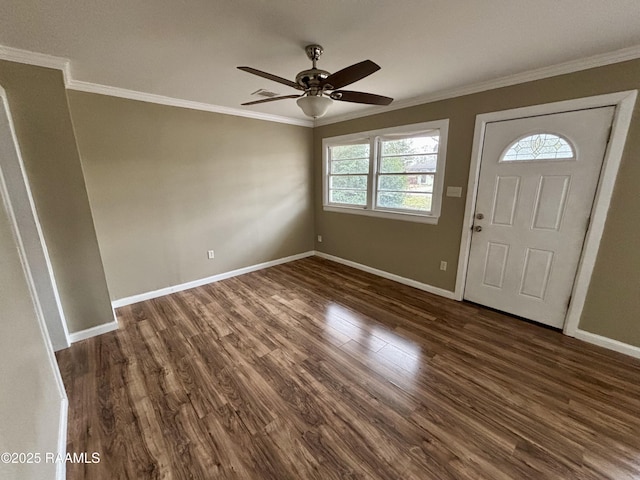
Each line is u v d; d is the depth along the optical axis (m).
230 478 1.36
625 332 2.24
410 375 2.04
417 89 2.91
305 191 4.82
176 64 2.24
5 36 1.75
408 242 3.66
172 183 3.37
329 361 2.21
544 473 1.37
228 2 1.45
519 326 2.69
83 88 2.67
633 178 2.07
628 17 1.58
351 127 4.09
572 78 2.23
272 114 4.10
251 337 2.54
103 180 2.91
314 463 1.43
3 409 0.89
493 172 2.79
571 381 1.97
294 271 4.33
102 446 1.52
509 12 1.54
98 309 2.59
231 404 1.79
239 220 4.05
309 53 1.96
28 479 0.99
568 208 2.40
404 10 1.53
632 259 2.14
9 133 1.99
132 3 1.44
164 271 3.45
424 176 3.41
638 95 1.98
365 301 3.27
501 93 2.61
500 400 1.81
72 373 2.09
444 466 1.41
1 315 1.04
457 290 3.24
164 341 2.49
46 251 2.27
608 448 1.49
